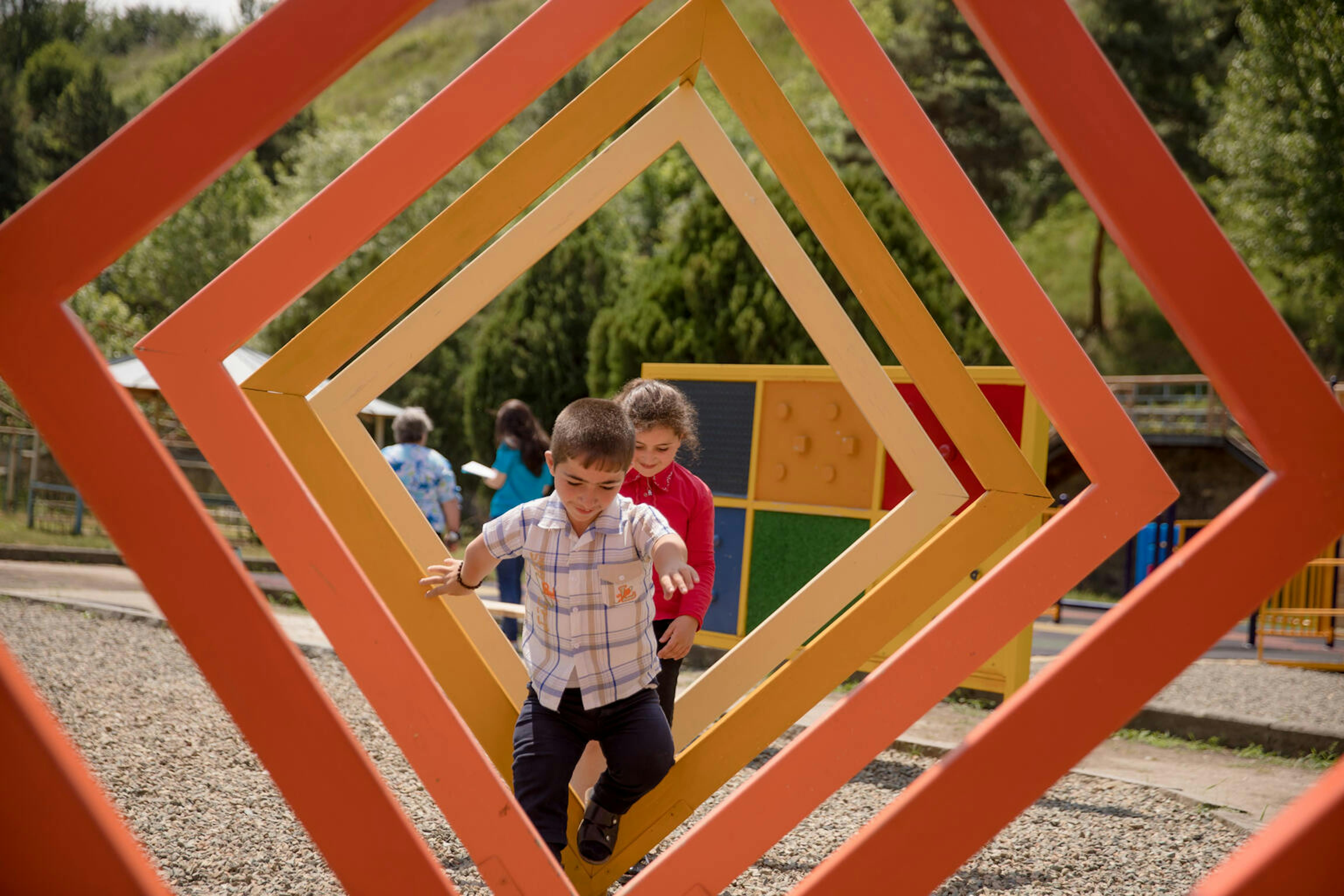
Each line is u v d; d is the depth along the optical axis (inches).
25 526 560.7
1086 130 40.6
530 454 243.1
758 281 579.5
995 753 42.3
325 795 40.3
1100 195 40.7
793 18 60.9
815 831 141.3
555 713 92.9
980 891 121.1
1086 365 60.9
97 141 1731.1
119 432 40.2
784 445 242.7
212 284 66.4
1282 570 41.2
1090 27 1370.6
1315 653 371.6
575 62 68.0
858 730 56.4
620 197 1504.7
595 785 99.0
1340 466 40.4
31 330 39.8
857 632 91.7
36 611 290.4
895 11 1681.8
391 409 673.0
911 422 109.1
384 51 2876.5
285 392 98.3
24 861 32.9
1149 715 234.5
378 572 96.3
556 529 92.9
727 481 248.8
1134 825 153.6
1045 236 1686.8
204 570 40.2
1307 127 1147.9
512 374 811.4
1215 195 1299.2
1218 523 41.9
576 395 814.5
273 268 67.5
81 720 173.8
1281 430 40.6
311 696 40.4
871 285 97.3
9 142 1691.7
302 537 57.7
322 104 2664.9
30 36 1902.1
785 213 581.0
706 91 1487.5
